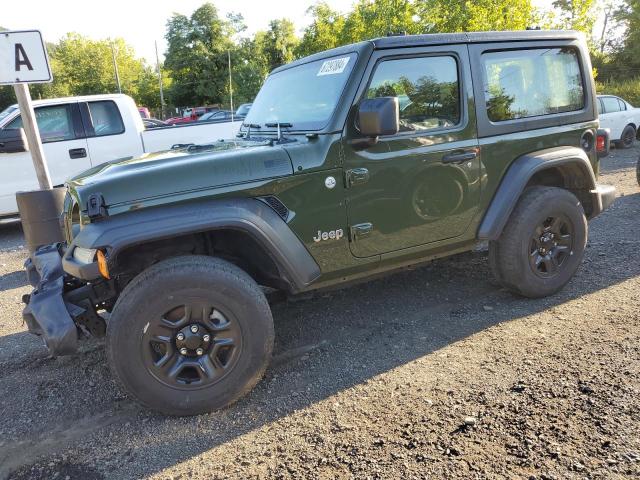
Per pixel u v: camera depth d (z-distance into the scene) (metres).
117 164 3.25
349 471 2.34
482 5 15.80
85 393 3.22
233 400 2.93
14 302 5.03
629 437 2.39
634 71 39.09
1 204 7.77
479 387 2.92
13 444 2.75
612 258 4.88
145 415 2.94
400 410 2.77
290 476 2.34
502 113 3.78
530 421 2.57
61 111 7.95
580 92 4.20
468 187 3.64
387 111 2.89
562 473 2.21
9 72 4.58
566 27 17.45
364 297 4.46
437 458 2.37
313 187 3.10
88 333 3.04
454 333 3.65
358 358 3.41
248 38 50.50
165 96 51.16
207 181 2.85
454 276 4.78
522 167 3.78
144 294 2.68
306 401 2.95
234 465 2.45
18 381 3.42
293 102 3.62
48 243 4.13
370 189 3.27
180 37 48.38
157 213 2.72
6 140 7.57
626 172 10.20
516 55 3.84
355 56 3.26
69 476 2.47
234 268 2.91
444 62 3.53
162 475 2.43
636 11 38.59
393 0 16.42
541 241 3.96
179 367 2.80
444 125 3.54
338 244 3.24
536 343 3.38
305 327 3.96
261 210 2.95
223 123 9.02
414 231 3.51
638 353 3.11
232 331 2.86
